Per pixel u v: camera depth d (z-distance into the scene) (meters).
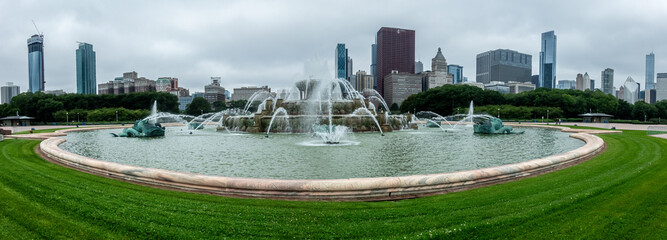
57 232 5.92
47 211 6.84
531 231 5.82
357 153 16.23
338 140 22.53
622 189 8.22
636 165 11.64
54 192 8.10
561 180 9.42
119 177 10.09
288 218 6.50
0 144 19.67
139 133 29.03
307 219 6.45
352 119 33.19
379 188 7.98
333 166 12.63
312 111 38.59
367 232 5.80
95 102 102.44
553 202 7.20
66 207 7.07
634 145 18.25
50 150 14.75
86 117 88.50
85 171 11.20
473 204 7.24
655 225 6.03
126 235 5.80
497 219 6.26
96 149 18.84
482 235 5.68
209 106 128.50
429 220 6.32
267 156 15.33
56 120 88.50
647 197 7.54
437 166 12.65
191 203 7.41
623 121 82.56
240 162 13.70
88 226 6.15
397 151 16.97
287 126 33.03
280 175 11.04
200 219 6.43
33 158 14.31
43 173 10.32
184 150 17.97
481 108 95.38
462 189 8.71
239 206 7.21
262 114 35.22
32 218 6.48
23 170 10.73
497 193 8.11
